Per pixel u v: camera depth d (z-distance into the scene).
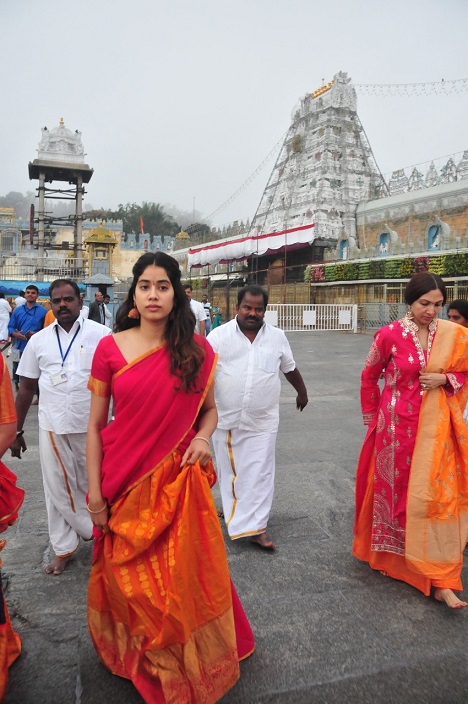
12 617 2.68
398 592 2.93
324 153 33.81
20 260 35.47
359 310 22.48
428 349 2.94
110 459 2.05
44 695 2.16
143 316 2.09
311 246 28.03
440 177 28.14
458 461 2.92
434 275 2.95
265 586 2.98
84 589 2.93
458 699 2.17
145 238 52.03
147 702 1.97
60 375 3.04
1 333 9.80
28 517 3.87
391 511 2.98
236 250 27.92
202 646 2.00
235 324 3.54
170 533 1.99
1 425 2.12
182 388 2.02
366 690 2.20
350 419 7.04
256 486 3.45
